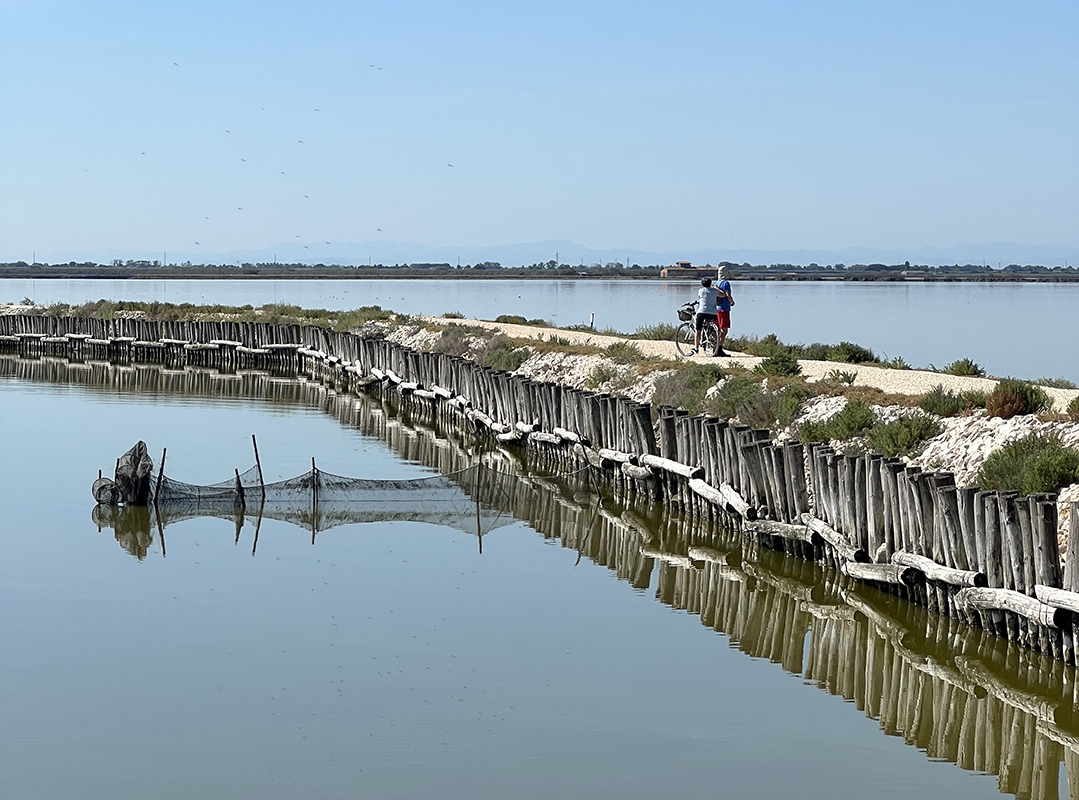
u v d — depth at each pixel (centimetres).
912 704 1266
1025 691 1309
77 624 1497
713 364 2825
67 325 6494
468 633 1488
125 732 1166
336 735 1161
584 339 4088
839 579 1686
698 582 1748
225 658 1378
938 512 1439
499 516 2200
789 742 1161
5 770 1077
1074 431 1733
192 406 3878
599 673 1349
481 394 3281
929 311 8881
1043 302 11144
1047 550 1266
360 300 11688
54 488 2362
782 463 1802
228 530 2028
